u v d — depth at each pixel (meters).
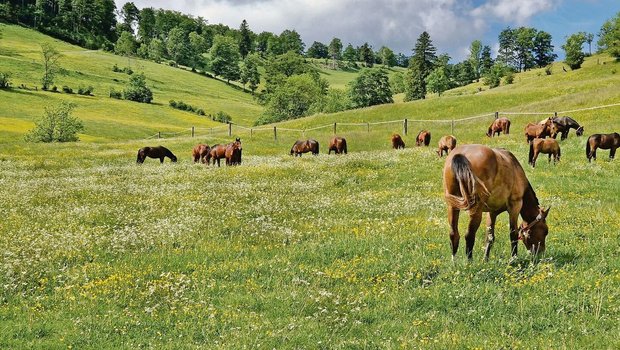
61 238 14.16
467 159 9.56
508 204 10.20
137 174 30.16
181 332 7.97
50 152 47.59
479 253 11.01
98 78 162.88
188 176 27.56
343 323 8.06
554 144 24.44
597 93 49.59
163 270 11.43
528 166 24.67
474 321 7.85
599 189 19.17
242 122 143.00
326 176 25.16
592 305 7.91
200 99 167.88
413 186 21.95
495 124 40.62
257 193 21.31
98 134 91.62
